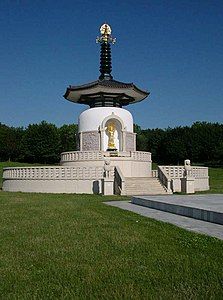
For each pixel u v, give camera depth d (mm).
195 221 16375
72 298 6621
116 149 47031
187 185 37500
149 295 6684
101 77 53531
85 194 36219
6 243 11430
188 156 98562
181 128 104938
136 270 8344
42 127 99625
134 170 43719
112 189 35656
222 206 18422
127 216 17984
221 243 11125
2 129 106438
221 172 75125
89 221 16188
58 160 101812
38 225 15016
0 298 6695
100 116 47688
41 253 10094
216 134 96812
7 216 17953
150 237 12273
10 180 43188
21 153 101000
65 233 13109
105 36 54031
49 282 7605
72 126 108375
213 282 7359
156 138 106875
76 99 53469
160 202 21359
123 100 52500
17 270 8469
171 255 9711
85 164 43938
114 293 6828
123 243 11305
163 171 38750
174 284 7297
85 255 9828
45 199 28984
